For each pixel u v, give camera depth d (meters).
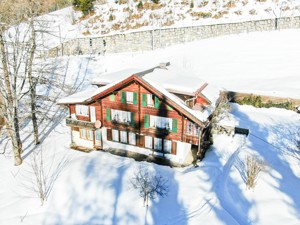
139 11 60.22
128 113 24.50
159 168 22.39
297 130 26.95
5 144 26.33
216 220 16.61
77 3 64.38
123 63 48.47
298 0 55.16
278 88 36.22
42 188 20.22
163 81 23.64
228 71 42.72
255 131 27.09
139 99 23.53
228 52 48.44
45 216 18.05
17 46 23.22
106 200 18.92
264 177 20.25
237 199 18.33
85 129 26.75
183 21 55.59
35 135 27.16
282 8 54.03
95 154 25.09
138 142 25.12
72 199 19.20
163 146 24.16
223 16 55.19
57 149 26.39
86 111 26.34
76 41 54.56
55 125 31.38
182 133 22.91
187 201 18.58
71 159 24.16
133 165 22.78
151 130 23.98
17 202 19.42
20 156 24.12
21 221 17.72
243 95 34.41
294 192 18.77
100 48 54.59
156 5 60.59
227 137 26.17
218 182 20.31
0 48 24.06
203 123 21.62
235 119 29.59
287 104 31.69
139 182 19.62
